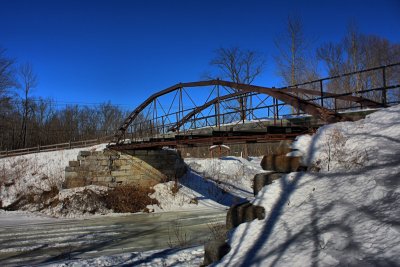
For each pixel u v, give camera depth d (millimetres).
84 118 80812
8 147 70500
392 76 36219
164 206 30562
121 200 30062
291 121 15828
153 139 23703
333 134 8414
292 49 43406
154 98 28188
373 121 8484
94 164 31672
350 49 39500
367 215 5539
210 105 23953
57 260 13922
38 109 77000
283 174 8211
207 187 35844
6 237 19562
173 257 11352
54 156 36906
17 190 32594
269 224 6914
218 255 6977
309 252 5473
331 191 6742
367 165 6906
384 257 4570
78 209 28219
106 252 15297
